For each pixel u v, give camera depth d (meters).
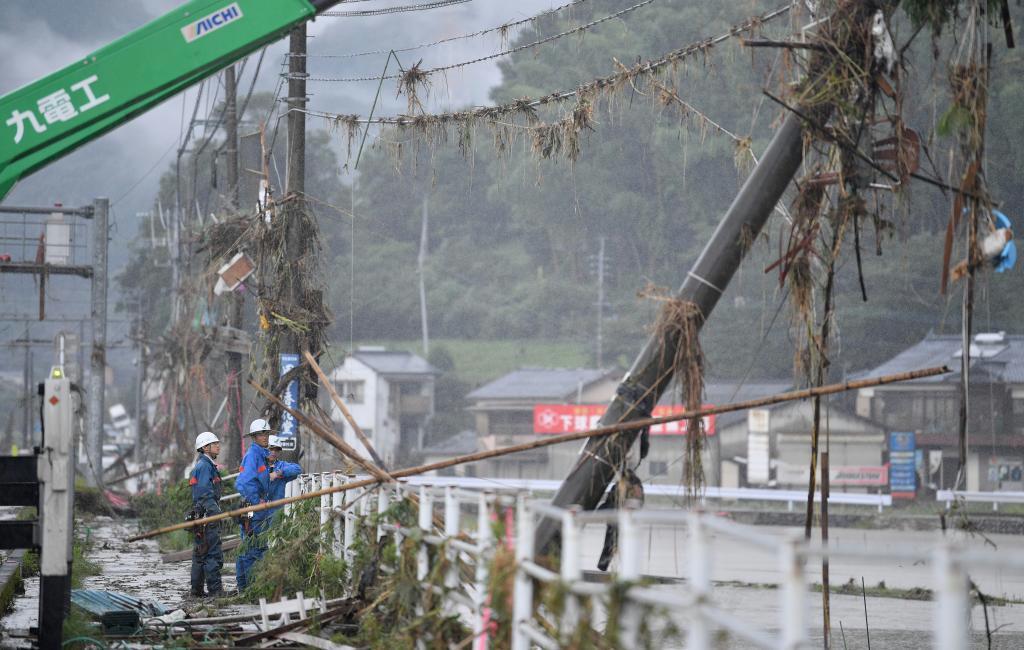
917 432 102.25
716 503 87.19
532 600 11.15
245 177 41.16
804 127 17.52
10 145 17.22
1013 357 101.06
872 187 17.94
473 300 155.50
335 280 159.00
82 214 62.31
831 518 76.38
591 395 128.00
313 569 20.83
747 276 104.25
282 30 17.70
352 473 21.95
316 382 34.28
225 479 35.50
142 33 17.50
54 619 14.76
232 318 47.25
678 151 108.94
